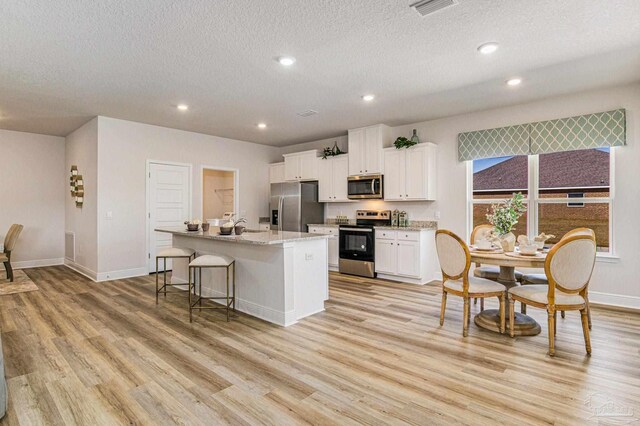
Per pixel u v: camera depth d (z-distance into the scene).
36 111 4.98
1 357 1.90
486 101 4.49
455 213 5.21
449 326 3.34
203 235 3.93
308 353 2.74
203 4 2.38
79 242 6.05
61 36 2.80
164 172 6.02
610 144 3.96
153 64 3.35
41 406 2.01
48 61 3.27
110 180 5.40
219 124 5.78
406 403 2.05
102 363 2.56
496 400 2.07
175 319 3.56
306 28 2.71
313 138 6.93
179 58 3.22
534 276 3.61
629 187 3.91
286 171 7.23
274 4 2.38
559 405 2.02
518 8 2.44
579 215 4.29
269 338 3.05
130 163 5.61
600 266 4.09
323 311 3.83
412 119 5.41
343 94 4.25
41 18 2.53
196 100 4.48
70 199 6.54
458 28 2.72
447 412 1.96
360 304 4.10
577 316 3.63
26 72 3.53
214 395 2.13
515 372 2.42
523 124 4.55
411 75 3.66
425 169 5.22
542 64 3.37
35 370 2.45
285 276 3.39
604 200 4.11
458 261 3.15
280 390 2.19
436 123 5.40
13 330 3.22
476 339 3.02
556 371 2.43
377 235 5.55
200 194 6.48
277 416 1.92
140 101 4.52
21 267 6.46
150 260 5.86
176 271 5.00
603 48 3.02
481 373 2.41
